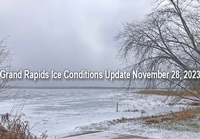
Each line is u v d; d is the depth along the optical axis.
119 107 31.45
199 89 7.76
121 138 9.11
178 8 8.39
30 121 17.73
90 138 9.09
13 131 5.84
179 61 8.09
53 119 19.66
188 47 8.22
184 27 8.27
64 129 14.45
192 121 13.13
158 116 18.30
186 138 9.12
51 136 9.86
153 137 9.48
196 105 25.98
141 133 10.60
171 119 15.66
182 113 16.05
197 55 8.04
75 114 23.61
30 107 30.91
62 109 29.11
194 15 8.24
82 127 14.16
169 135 9.87
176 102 8.78
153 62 8.33
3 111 22.97
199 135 9.59
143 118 17.45
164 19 8.45
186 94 8.36
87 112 25.48
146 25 8.85
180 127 11.77
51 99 52.69
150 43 8.58
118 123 15.30
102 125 14.53
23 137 6.02
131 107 30.27
